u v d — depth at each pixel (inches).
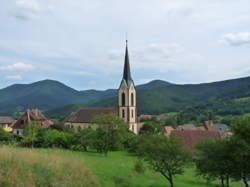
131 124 4237.2
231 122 1059.9
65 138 2847.0
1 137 2753.4
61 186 798.5
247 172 1026.1
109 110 4522.6
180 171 1339.8
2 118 5506.9
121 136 2474.2
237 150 987.9
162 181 1462.8
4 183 690.8
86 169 972.6
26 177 760.3
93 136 2500.0
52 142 2760.8
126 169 1460.4
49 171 852.0
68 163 967.6
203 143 1279.5
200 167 1296.8
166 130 4488.2
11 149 938.7
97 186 929.5
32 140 2652.6
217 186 1669.5
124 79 4269.2
